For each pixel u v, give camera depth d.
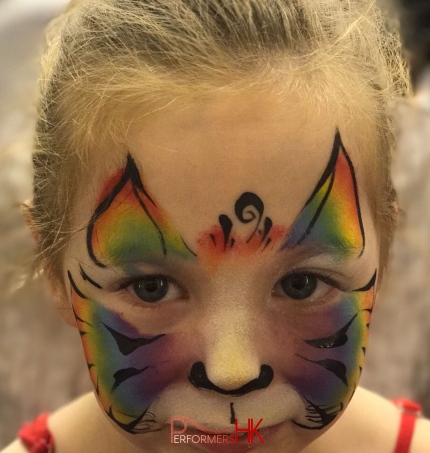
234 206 0.70
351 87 0.77
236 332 0.72
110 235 0.73
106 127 0.73
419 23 1.48
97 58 0.77
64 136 0.79
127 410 0.77
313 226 0.72
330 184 0.73
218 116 0.70
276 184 0.70
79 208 0.77
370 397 1.08
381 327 1.50
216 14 0.73
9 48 1.55
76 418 1.05
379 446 1.03
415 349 1.49
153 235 0.72
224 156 0.69
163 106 0.70
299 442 0.79
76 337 1.51
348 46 0.79
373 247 0.79
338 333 0.76
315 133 0.71
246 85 0.71
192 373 0.74
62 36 0.84
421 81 1.47
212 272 0.72
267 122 0.70
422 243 1.44
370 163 0.78
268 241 0.71
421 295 1.47
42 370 1.49
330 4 0.80
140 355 0.75
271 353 0.74
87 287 0.77
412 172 1.44
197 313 0.73
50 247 0.84
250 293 0.73
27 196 1.26
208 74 0.72
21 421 1.46
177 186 0.70
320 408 0.77
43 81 0.87
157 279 0.74
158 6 0.75
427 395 1.48
